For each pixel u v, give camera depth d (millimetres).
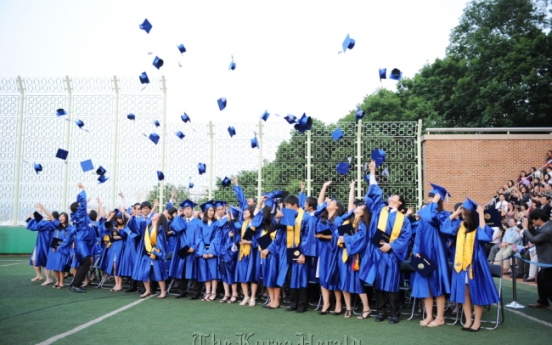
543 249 7379
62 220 9977
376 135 12797
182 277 8523
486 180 13586
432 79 26016
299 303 7184
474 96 23953
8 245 14742
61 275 9594
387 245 6383
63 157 11141
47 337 5461
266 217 7629
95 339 5383
